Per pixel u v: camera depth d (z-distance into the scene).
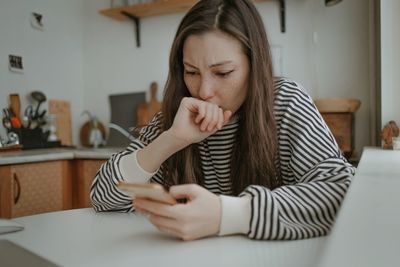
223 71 0.74
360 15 2.17
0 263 0.53
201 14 0.74
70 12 2.94
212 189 0.93
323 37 2.26
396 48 1.84
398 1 1.83
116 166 0.73
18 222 0.64
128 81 2.89
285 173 0.84
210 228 0.51
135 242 0.51
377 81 2.04
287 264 0.40
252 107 0.80
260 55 0.79
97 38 2.98
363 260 0.27
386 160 1.09
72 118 2.94
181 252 0.46
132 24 2.86
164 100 0.89
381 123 1.88
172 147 0.71
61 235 0.56
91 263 0.43
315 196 0.56
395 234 0.33
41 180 2.11
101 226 0.61
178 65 0.86
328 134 0.79
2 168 1.91
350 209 0.42
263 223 0.50
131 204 0.72
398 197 0.49
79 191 2.32
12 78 2.50
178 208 0.50
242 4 0.78
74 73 2.96
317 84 2.28
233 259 0.43
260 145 0.81
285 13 2.35
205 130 0.70
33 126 2.58
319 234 0.52
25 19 2.59
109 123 2.93
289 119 0.82
